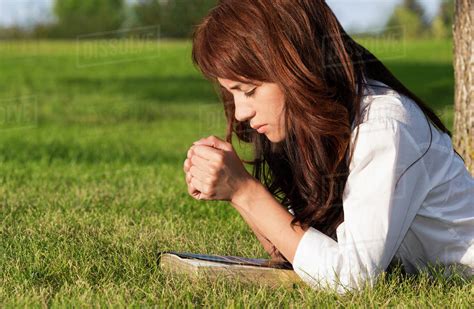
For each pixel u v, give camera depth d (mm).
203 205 5219
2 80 20047
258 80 2605
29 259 3449
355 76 2719
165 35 29625
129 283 3135
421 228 2852
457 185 2848
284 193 3170
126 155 8789
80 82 19875
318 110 2605
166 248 3826
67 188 5988
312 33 2615
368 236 2652
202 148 2719
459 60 4637
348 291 2703
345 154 2727
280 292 2887
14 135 11062
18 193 5633
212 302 2809
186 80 20031
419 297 2811
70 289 2986
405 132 2664
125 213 4895
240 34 2580
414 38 33062
